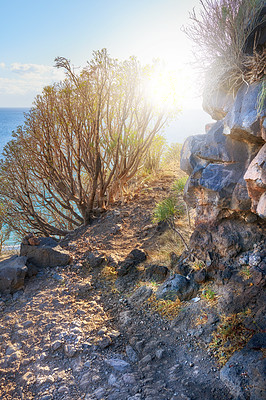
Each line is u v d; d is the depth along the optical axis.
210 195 4.39
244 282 3.96
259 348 3.23
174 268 5.00
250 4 3.77
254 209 3.75
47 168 7.91
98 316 4.66
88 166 7.79
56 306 4.92
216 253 4.45
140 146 8.77
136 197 9.04
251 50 4.02
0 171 7.96
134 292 4.95
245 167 4.12
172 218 6.72
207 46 4.03
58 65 7.36
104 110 8.43
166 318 4.27
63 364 3.90
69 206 8.41
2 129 108.44
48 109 7.46
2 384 3.72
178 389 3.23
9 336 4.41
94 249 6.60
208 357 3.52
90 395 3.39
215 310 3.96
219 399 3.02
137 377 3.53
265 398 2.81
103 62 7.55
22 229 9.14
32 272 5.76
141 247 6.38
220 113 4.55
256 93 3.62
